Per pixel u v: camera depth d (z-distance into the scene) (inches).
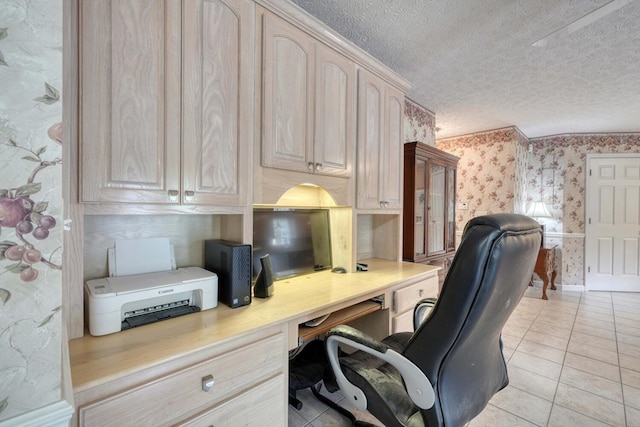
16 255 20.0
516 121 149.6
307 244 76.7
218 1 48.6
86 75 36.5
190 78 45.4
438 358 35.7
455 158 125.1
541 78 102.3
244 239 53.6
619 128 163.0
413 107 123.3
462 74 99.3
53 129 21.2
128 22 39.6
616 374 83.0
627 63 91.6
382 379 45.6
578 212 174.4
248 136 53.2
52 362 21.2
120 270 48.6
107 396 29.9
